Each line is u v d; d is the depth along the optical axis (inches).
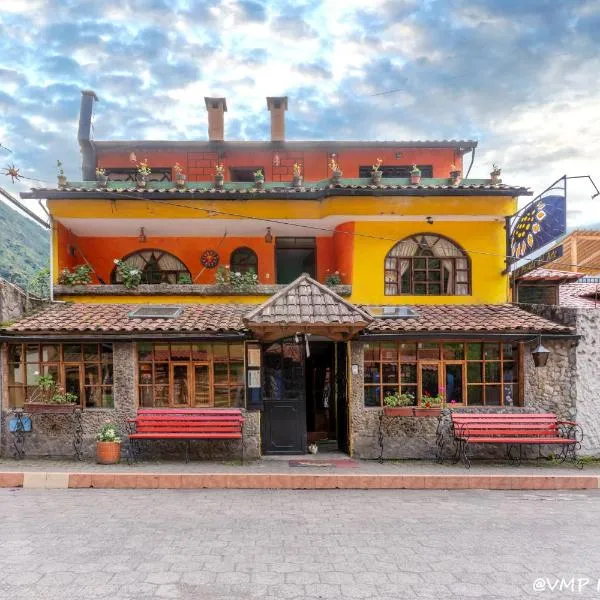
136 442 396.8
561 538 237.5
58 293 460.8
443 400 417.1
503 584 185.6
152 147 573.6
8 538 224.8
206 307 454.9
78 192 448.1
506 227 478.3
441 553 215.3
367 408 413.1
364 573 193.6
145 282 523.8
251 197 460.1
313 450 429.4
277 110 590.2
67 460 390.0
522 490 342.0
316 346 493.0
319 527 249.0
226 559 204.5
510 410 417.7
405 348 424.2
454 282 479.2
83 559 201.2
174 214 461.7
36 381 406.0
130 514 265.4
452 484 344.8
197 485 333.1
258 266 527.5
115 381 402.9
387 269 475.8
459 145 581.9
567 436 416.8
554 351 422.6
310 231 513.7
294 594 175.2
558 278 511.8
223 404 414.3
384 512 279.3
